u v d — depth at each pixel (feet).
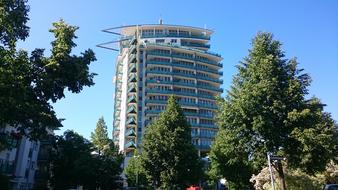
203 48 469.98
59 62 77.30
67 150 220.23
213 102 433.89
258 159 98.37
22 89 67.67
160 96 414.41
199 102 422.00
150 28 470.80
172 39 461.78
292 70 103.24
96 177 229.45
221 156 165.78
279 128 97.09
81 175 218.59
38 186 211.41
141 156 175.52
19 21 73.97
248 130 99.35
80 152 222.69
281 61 104.32
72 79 78.59
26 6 77.15
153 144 173.47
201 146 397.39
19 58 71.61
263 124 94.99
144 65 434.71
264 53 106.01
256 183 134.51
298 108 98.73
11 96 66.08
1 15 70.59
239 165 160.56
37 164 223.92
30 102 73.72
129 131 403.13
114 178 245.65
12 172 182.29
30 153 211.00
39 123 78.18
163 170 169.78
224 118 103.19
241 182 165.07
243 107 98.27
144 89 424.05
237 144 101.45
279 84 101.14
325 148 95.30
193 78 430.20
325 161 97.55
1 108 65.41
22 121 74.74
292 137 95.50
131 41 446.19
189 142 176.35
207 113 420.77
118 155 291.99
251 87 101.24
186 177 167.94
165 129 176.35
